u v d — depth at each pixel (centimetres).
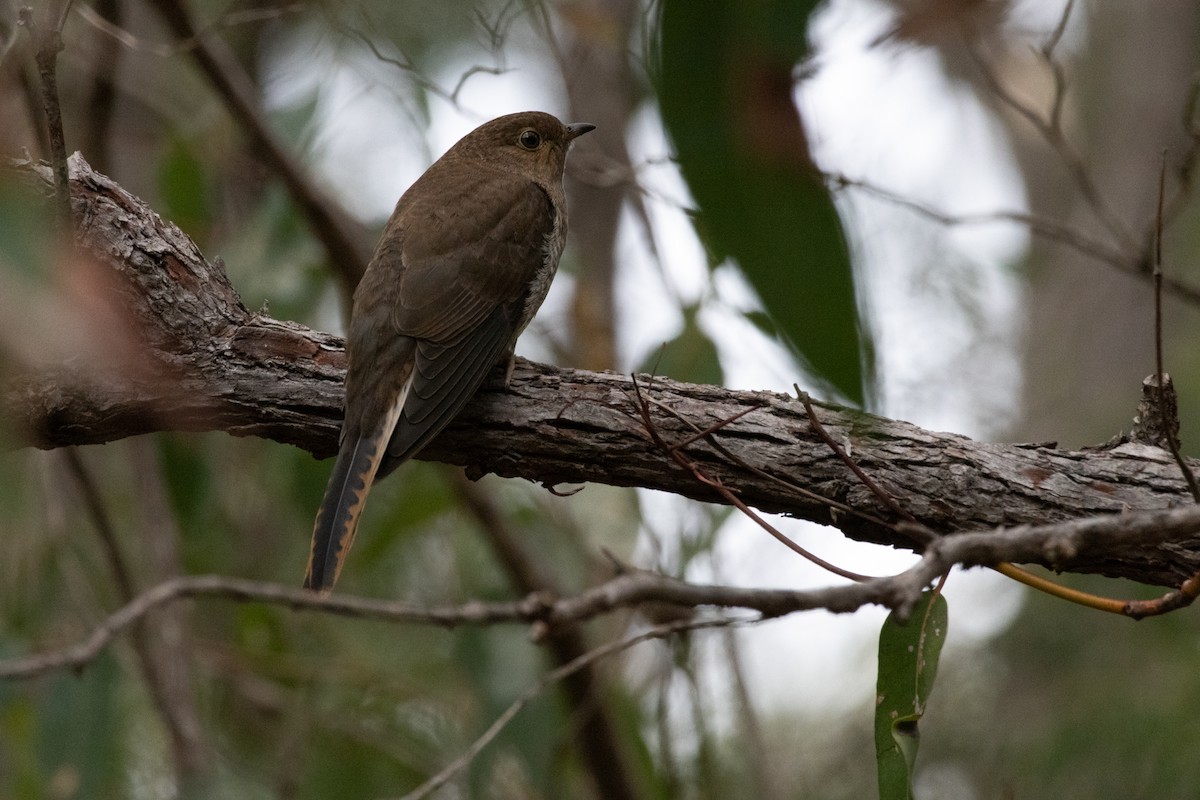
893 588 443
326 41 1121
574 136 1038
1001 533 476
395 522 1172
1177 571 654
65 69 1252
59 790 959
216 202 1254
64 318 308
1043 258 1761
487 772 1052
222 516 1241
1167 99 1812
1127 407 1449
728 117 353
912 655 569
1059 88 945
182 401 736
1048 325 1669
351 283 1154
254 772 1163
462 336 817
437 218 869
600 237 1455
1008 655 1382
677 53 352
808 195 357
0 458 1085
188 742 1040
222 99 1079
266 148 1094
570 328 1292
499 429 738
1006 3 425
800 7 346
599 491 1194
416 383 769
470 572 1218
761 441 698
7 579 1104
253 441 1246
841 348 362
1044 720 1302
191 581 555
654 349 977
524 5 1010
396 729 1180
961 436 695
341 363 774
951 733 1362
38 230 316
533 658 1098
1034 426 1461
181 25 1045
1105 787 1211
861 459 684
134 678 1149
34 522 1105
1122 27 1891
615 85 1352
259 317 766
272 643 1188
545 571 1162
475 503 1130
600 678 1116
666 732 1119
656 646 1180
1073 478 674
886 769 559
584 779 1268
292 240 1150
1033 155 1916
